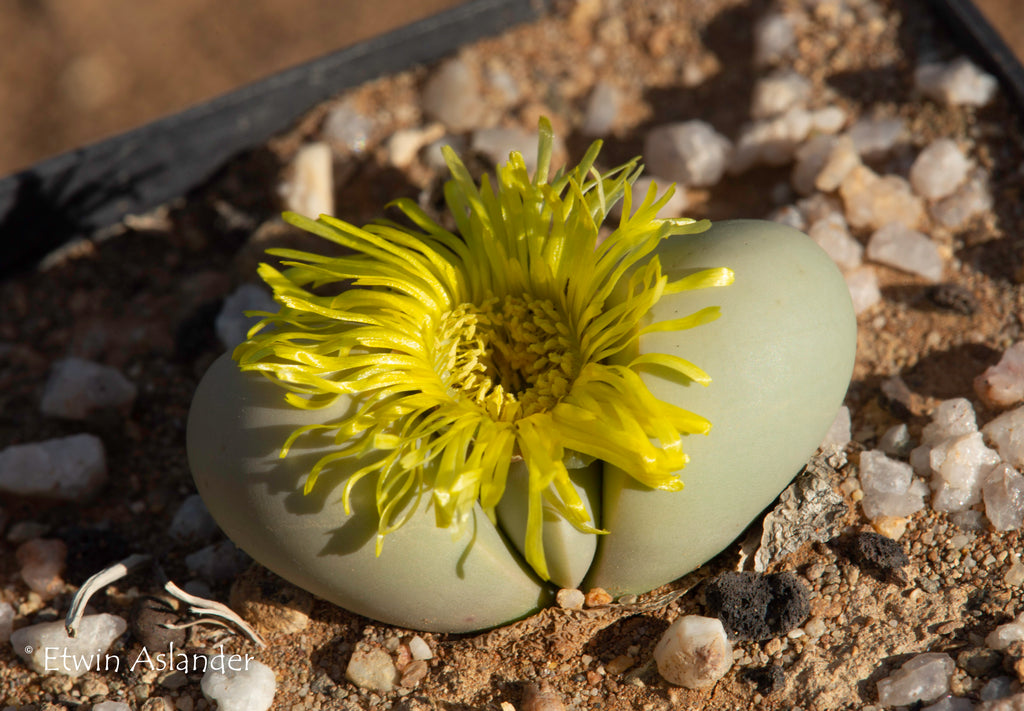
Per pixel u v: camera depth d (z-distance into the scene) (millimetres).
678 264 189
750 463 185
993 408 205
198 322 226
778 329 184
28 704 197
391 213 231
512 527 189
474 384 194
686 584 195
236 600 200
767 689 189
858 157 230
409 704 192
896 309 216
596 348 190
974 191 224
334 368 185
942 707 186
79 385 219
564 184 194
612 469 187
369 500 184
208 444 186
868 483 200
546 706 189
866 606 193
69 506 214
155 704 195
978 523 197
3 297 236
